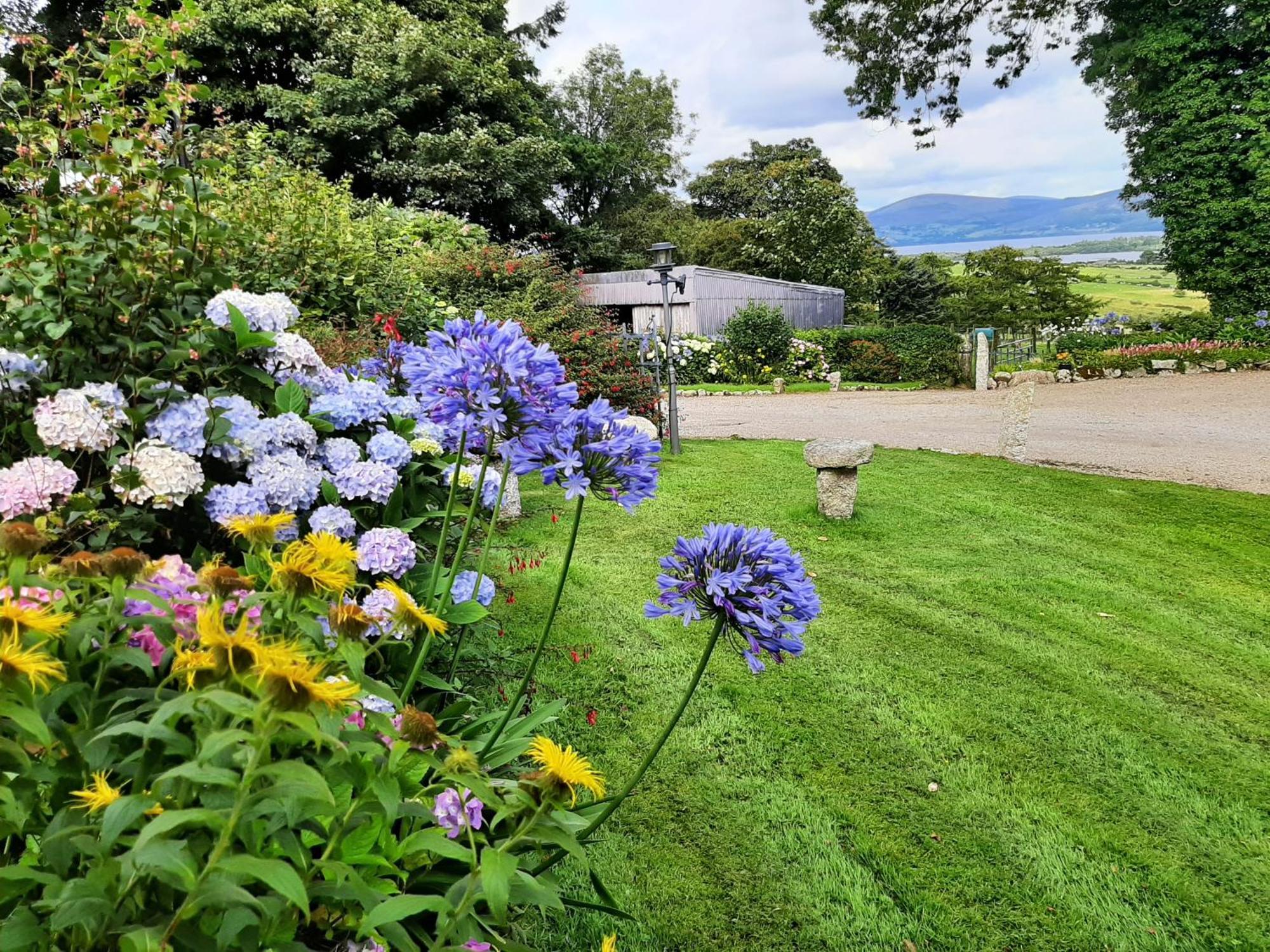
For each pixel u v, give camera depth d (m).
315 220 5.30
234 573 0.98
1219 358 19.03
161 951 0.73
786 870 2.62
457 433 1.74
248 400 2.27
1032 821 2.98
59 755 0.93
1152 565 5.98
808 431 12.08
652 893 2.46
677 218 31.83
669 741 3.31
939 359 20.25
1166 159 20.02
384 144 19.41
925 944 2.36
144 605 1.06
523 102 22.66
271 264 4.23
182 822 0.72
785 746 3.37
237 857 0.74
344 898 0.89
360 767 0.92
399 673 1.86
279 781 0.79
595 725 3.37
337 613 0.99
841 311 25.67
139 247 2.27
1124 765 3.39
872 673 4.11
